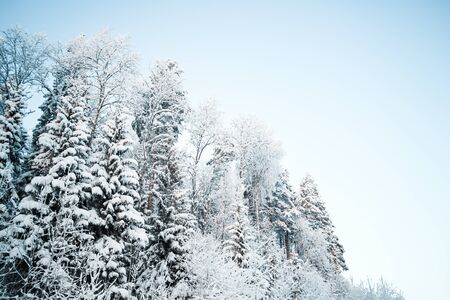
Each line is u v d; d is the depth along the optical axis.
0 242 10.41
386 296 38.22
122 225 12.84
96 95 20.62
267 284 18.50
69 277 10.22
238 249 19.59
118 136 14.73
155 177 18.48
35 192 12.33
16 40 20.97
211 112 27.09
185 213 16.59
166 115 23.56
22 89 15.06
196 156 25.94
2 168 12.33
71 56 21.12
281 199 34.81
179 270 15.39
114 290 11.23
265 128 32.56
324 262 35.41
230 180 27.67
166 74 24.12
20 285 11.04
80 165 13.52
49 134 13.48
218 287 15.81
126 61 21.50
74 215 12.40
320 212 41.41
